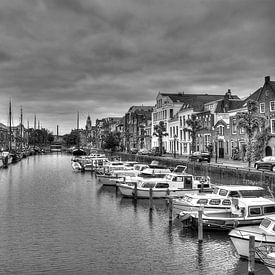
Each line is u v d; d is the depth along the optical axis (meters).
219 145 78.31
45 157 155.88
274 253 21.28
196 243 27.39
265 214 29.42
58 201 44.09
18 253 25.50
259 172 43.28
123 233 30.20
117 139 138.62
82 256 24.94
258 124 58.72
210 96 102.69
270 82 65.19
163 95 116.44
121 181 50.03
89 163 84.62
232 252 25.30
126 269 22.78
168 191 41.78
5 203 42.78
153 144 124.31
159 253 25.44
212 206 32.19
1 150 133.12
